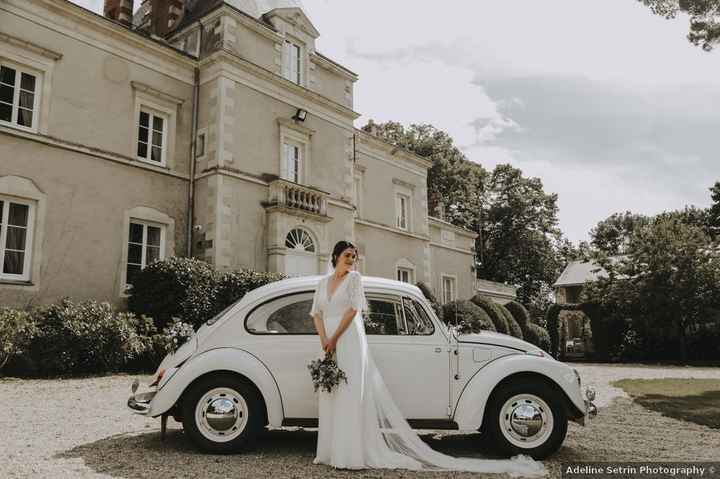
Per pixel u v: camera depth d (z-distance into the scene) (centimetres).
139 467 392
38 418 580
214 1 1656
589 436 550
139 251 1380
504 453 443
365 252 2088
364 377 416
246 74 1549
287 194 1560
